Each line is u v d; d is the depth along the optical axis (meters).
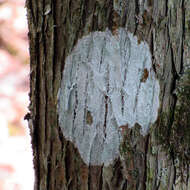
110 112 1.14
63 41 1.15
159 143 1.15
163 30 1.13
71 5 1.14
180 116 1.14
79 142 1.16
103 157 1.15
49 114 1.17
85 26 1.13
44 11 1.15
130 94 1.14
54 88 1.16
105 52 1.13
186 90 1.14
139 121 1.14
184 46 1.14
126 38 1.13
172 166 1.15
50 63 1.16
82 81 1.14
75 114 1.15
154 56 1.13
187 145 1.15
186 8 1.13
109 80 1.14
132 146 1.15
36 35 1.17
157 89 1.14
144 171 1.15
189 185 1.16
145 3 1.12
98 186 1.16
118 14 1.12
